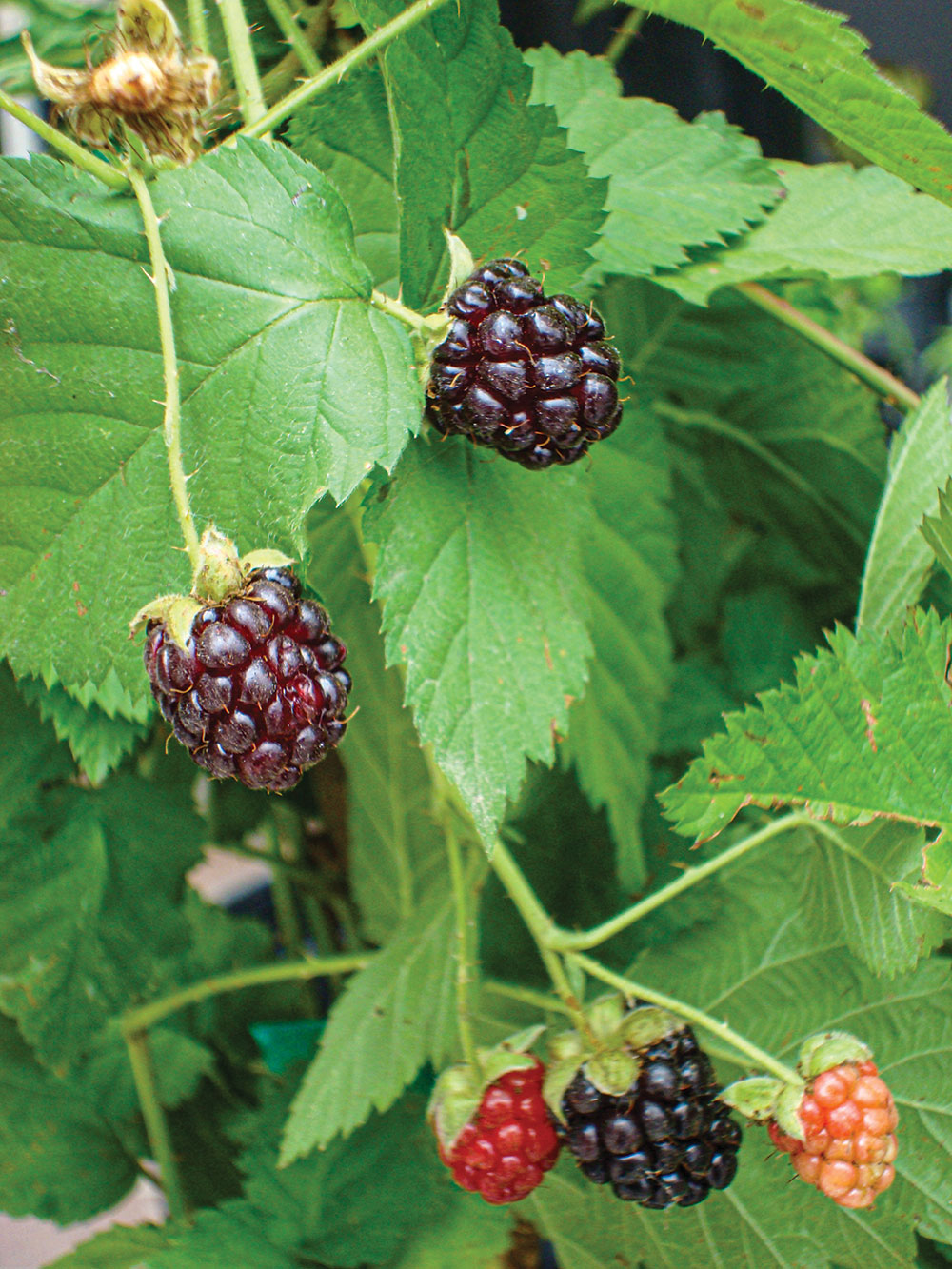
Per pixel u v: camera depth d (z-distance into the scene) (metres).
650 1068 0.28
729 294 0.35
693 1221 0.31
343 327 0.27
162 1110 0.35
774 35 0.27
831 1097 0.27
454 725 0.28
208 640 0.25
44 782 0.32
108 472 0.27
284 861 0.39
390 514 0.28
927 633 0.28
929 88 0.50
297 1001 0.39
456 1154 0.29
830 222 0.32
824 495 0.37
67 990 0.33
